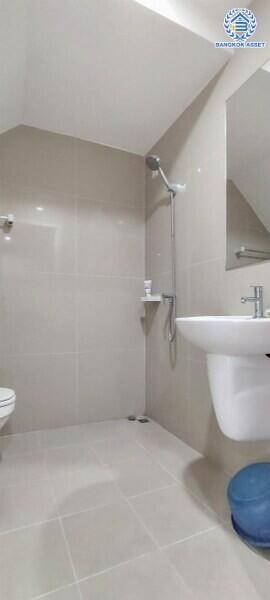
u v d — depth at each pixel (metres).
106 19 1.24
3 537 0.97
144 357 2.26
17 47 1.29
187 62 1.45
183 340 1.77
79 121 1.90
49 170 1.98
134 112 1.81
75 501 1.17
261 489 0.96
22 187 1.90
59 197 2.01
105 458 1.54
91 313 2.09
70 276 2.03
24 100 1.71
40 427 1.92
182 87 1.61
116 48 1.38
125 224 2.22
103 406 2.11
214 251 1.50
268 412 1.05
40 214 1.95
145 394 2.25
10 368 1.84
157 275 2.09
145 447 1.67
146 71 1.50
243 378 1.03
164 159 2.01
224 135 1.44
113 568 0.85
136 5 1.20
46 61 1.44
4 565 0.86
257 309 1.15
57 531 1.00
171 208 1.86
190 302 1.70
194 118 1.68
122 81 1.57
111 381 2.14
